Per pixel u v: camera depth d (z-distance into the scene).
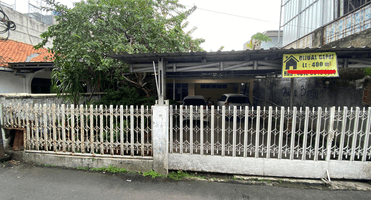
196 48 8.19
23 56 8.44
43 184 3.41
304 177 3.68
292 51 3.77
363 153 3.59
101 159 3.96
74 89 6.44
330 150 3.61
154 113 3.74
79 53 5.35
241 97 9.76
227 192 3.27
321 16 6.88
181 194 3.20
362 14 5.07
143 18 6.28
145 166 3.87
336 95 5.20
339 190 3.34
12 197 3.02
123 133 4.05
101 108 3.91
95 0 6.15
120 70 7.25
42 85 9.34
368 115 3.50
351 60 4.09
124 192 3.23
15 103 4.47
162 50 6.30
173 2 7.23
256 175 3.77
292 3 8.90
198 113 3.83
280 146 3.68
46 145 4.15
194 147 3.93
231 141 5.75
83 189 3.28
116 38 6.04
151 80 10.84
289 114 3.67
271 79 9.99
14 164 4.13
